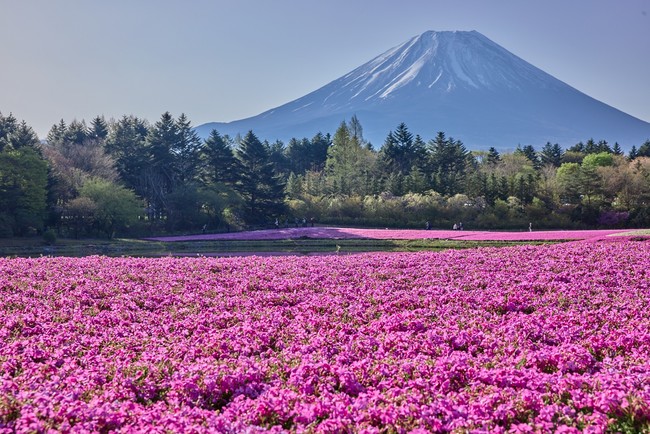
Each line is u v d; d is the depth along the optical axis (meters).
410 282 21.12
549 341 12.93
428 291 19.00
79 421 8.34
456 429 8.01
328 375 10.52
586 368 10.88
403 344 12.46
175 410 8.95
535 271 22.55
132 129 111.19
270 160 141.25
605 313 15.18
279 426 7.98
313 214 94.88
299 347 12.45
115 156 96.69
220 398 9.94
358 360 11.66
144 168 91.06
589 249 28.84
